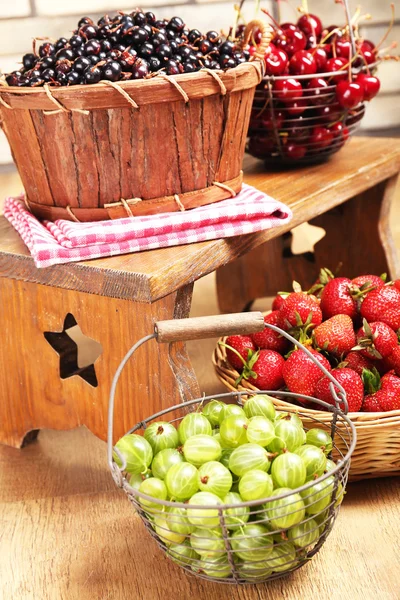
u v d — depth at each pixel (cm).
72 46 130
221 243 132
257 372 132
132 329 130
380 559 115
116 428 138
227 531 99
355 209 195
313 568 114
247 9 292
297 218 151
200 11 288
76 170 130
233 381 133
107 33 133
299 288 146
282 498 97
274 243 206
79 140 127
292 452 109
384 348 129
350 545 118
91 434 157
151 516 107
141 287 119
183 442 113
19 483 140
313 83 164
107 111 124
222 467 102
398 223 246
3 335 145
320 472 105
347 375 124
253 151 174
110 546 121
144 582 113
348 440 122
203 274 130
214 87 129
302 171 173
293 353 129
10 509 132
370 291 141
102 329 134
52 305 137
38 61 133
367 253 197
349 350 133
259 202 138
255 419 108
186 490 101
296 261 208
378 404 126
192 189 136
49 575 115
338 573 112
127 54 126
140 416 135
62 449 152
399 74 308
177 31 139
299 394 123
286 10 296
